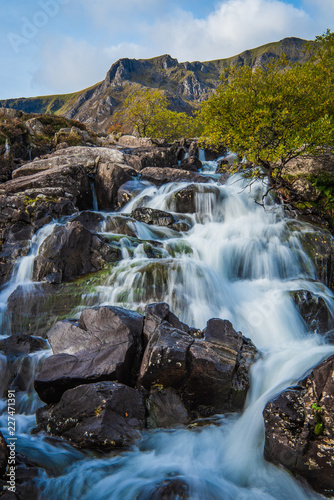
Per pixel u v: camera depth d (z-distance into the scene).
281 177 15.52
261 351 8.00
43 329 9.80
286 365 7.16
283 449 5.29
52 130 30.05
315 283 11.35
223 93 14.64
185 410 6.76
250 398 7.02
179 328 7.72
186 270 10.40
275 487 5.23
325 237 12.63
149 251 11.89
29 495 4.82
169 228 14.18
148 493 5.07
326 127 13.00
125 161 20.92
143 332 7.45
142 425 6.35
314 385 5.54
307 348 8.23
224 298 10.41
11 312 10.16
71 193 16.81
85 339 7.45
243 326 9.55
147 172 19.22
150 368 6.71
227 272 12.30
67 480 5.34
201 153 26.97
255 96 14.57
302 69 16.88
